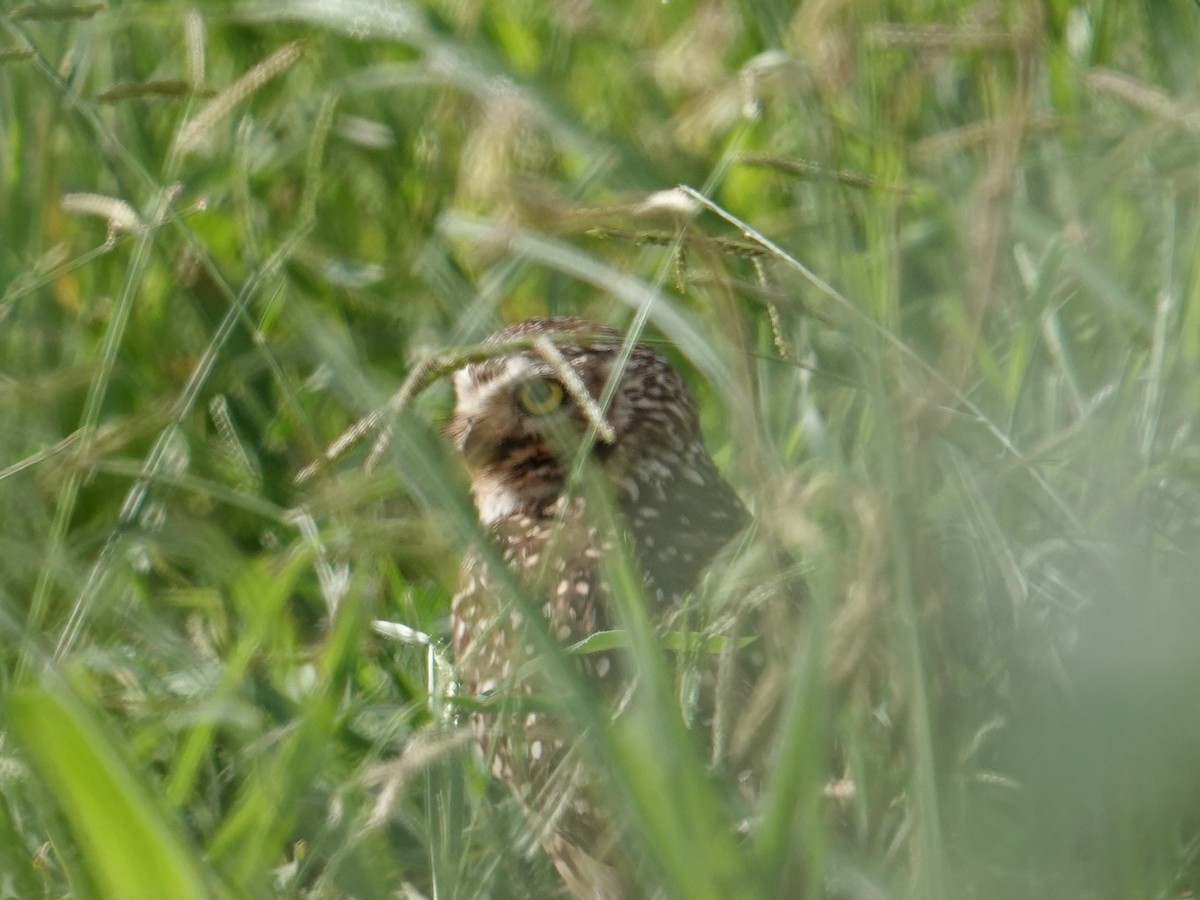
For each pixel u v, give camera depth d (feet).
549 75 41.32
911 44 24.89
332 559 29.60
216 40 43.75
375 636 29.73
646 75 40.04
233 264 38.52
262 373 36.94
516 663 23.29
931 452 21.26
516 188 24.98
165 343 37.50
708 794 18.57
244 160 30.94
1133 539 26.45
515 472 29.07
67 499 26.86
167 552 29.17
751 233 23.80
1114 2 39.50
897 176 26.78
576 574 26.71
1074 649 24.36
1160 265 34.47
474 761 27.20
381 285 39.11
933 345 34.19
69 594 28.99
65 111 38.29
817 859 18.84
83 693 22.13
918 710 19.12
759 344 32.45
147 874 18.51
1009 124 22.06
